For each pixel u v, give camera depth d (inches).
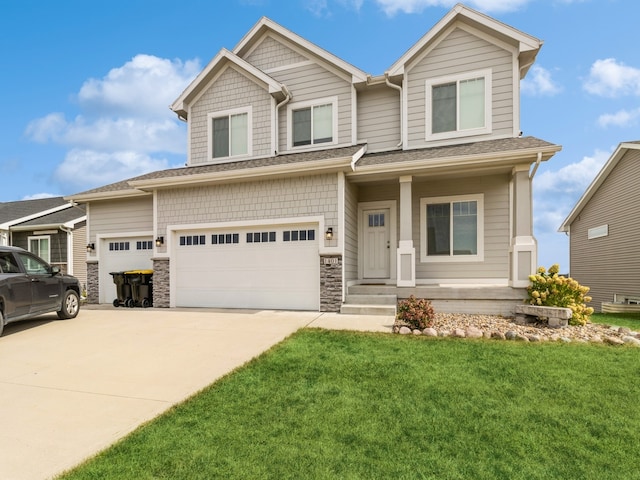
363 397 147.6
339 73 445.1
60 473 100.3
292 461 104.0
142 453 109.1
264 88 459.2
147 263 471.5
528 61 385.7
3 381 172.1
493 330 269.9
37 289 291.4
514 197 333.1
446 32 405.1
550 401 142.9
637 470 100.3
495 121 387.2
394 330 261.9
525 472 99.3
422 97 412.2
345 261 364.5
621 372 173.5
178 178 392.2
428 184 410.0
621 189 597.0
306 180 368.5
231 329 277.1
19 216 740.0
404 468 100.8
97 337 257.9
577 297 303.7
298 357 200.4
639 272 552.7
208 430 122.4
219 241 401.1
